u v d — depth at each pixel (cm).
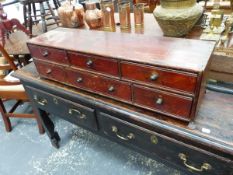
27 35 192
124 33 99
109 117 91
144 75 73
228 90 84
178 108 71
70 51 88
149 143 85
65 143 158
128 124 86
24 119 185
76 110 104
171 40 85
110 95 88
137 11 109
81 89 98
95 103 90
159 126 75
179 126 72
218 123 72
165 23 89
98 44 89
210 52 72
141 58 72
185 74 64
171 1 83
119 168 136
